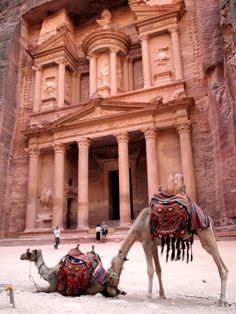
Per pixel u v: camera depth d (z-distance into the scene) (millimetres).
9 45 29047
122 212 20859
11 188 26375
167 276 6883
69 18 31141
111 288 4781
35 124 26531
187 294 5047
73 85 29406
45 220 24000
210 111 20688
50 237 21375
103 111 23562
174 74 24297
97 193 26781
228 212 16594
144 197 25234
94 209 26422
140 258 10258
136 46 28141
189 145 20875
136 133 23297
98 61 27547
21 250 16078
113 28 26734
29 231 23266
